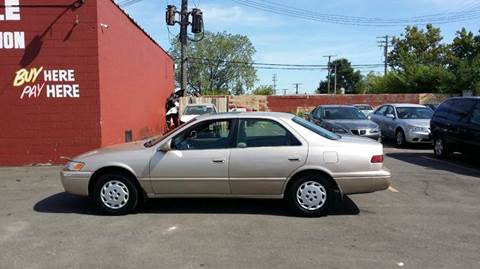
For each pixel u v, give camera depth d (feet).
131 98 53.36
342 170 22.54
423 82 143.33
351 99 117.60
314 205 22.76
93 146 39.75
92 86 39.42
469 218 22.80
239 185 22.99
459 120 41.63
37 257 17.61
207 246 18.66
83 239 19.67
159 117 78.69
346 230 20.76
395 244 18.88
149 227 21.31
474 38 156.87
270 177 22.80
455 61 141.90
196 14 67.31
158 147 23.35
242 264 16.72
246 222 22.00
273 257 17.42
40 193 28.73
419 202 26.04
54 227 21.47
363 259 17.21
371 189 22.74
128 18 51.42
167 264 16.78
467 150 40.37
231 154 22.93
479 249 18.33
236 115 23.62
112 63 44.04
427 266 16.53
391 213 23.66
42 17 38.81
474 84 119.96
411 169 37.81
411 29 188.75
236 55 201.05
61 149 39.63
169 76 94.79
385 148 55.21
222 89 202.59
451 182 32.01
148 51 66.44
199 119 23.59
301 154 22.63
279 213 23.53
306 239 19.49
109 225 21.72
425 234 20.22
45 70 39.14
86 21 39.01
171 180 23.16
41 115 39.40
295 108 116.16
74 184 23.63
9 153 39.42
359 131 49.73
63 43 39.06
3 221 22.53
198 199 26.50
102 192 23.47
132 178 23.47
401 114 59.57
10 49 38.91
